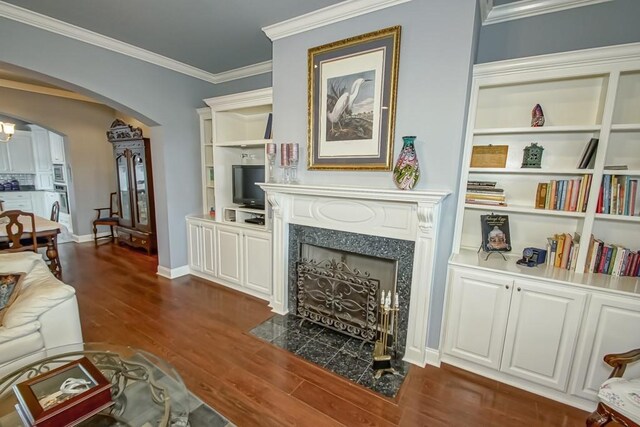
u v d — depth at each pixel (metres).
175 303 3.23
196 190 4.10
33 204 6.91
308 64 2.54
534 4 2.11
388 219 2.30
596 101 2.08
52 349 1.85
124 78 3.23
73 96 5.32
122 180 5.34
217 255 3.74
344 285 2.58
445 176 2.08
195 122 3.99
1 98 4.77
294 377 2.13
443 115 2.04
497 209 2.26
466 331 2.18
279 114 2.82
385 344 2.27
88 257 4.79
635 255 1.91
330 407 1.87
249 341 2.54
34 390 1.34
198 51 3.27
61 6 2.38
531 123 2.17
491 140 2.42
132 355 1.83
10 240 3.22
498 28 2.28
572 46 2.08
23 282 2.22
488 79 2.08
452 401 1.94
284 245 2.93
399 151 2.22
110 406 1.48
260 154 3.87
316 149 2.61
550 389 1.97
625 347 1.74
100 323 2.78
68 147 5.56
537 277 1.91
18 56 2.52
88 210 5.83
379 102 2.24
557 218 2.28
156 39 2.98
